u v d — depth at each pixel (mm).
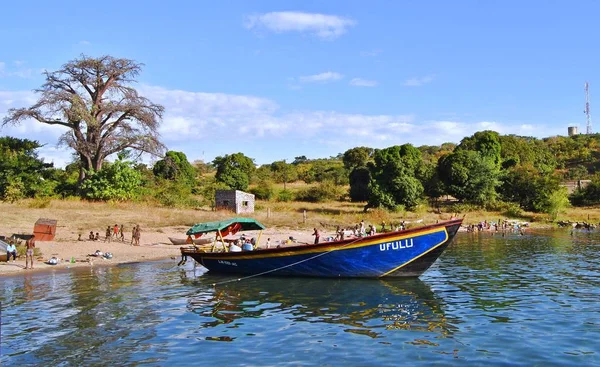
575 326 16141
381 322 17156
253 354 14023
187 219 52031
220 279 26219
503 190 70812
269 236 44281
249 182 95500
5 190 60094
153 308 19703
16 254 31969
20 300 21062
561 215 66000
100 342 15305
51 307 19828
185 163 93938
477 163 68875
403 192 62781
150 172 88688
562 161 111375
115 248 37281
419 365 12898
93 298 21484
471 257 33719
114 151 71062
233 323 17359
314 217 57344
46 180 67688
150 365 13289
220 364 13273
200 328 16766
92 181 63906
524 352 13734
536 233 51875
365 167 76062
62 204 56906
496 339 14930
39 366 13297
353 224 52969
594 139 125750
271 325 17016
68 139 67750
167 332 16328
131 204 61219
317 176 100562
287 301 20703
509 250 37500
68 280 25875
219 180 84375
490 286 23172
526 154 92625
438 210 65312
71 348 14742
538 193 66750
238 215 56594
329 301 20547
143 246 38812
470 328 16156
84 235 41594
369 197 64062
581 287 22594
